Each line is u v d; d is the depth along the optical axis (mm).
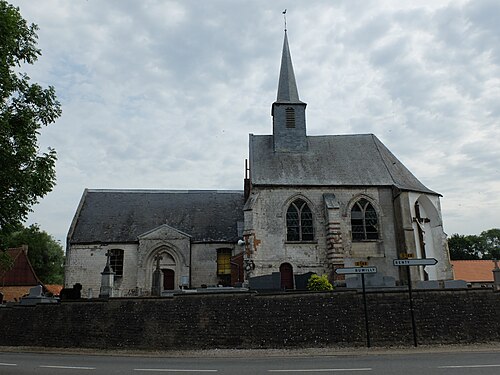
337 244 31016
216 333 19641
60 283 65438
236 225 38906
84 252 36406
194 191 43875
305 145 36031
